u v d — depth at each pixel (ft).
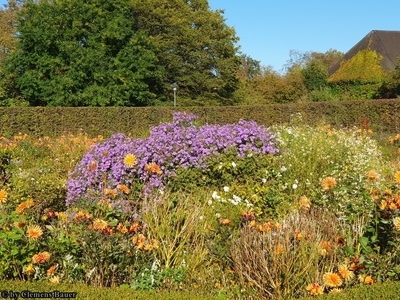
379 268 12.10
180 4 106.93
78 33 85.71
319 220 14.55
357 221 14.24
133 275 12.80
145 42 91.30
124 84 86.28
